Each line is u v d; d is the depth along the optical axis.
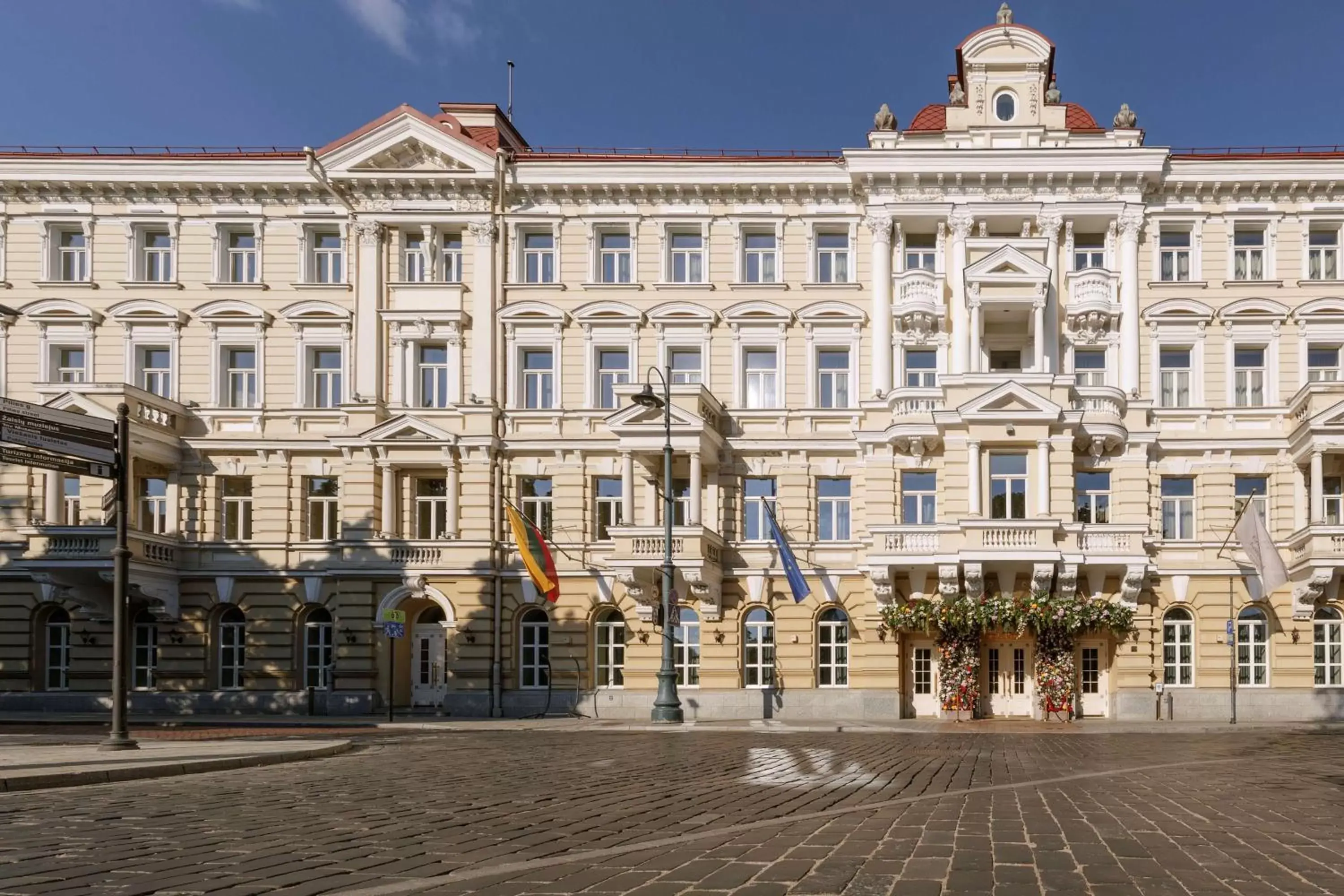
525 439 41.34
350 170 42.12
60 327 42.78
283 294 42.72
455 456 41.16
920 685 39.94
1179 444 39.59
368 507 40.94
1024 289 39.62
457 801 14.91
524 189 42.28
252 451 42.03
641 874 9.63
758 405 42.09
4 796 15.11
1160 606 39.03
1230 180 40.56
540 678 41.09
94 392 39.62
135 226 43.12
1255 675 39.00
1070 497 37.81
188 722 36.06
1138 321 40.62
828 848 10.98
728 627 40.19
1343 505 39.28
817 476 41.03
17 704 41.31
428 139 41.91
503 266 42.41
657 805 14.45
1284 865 10.23
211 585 41.75
